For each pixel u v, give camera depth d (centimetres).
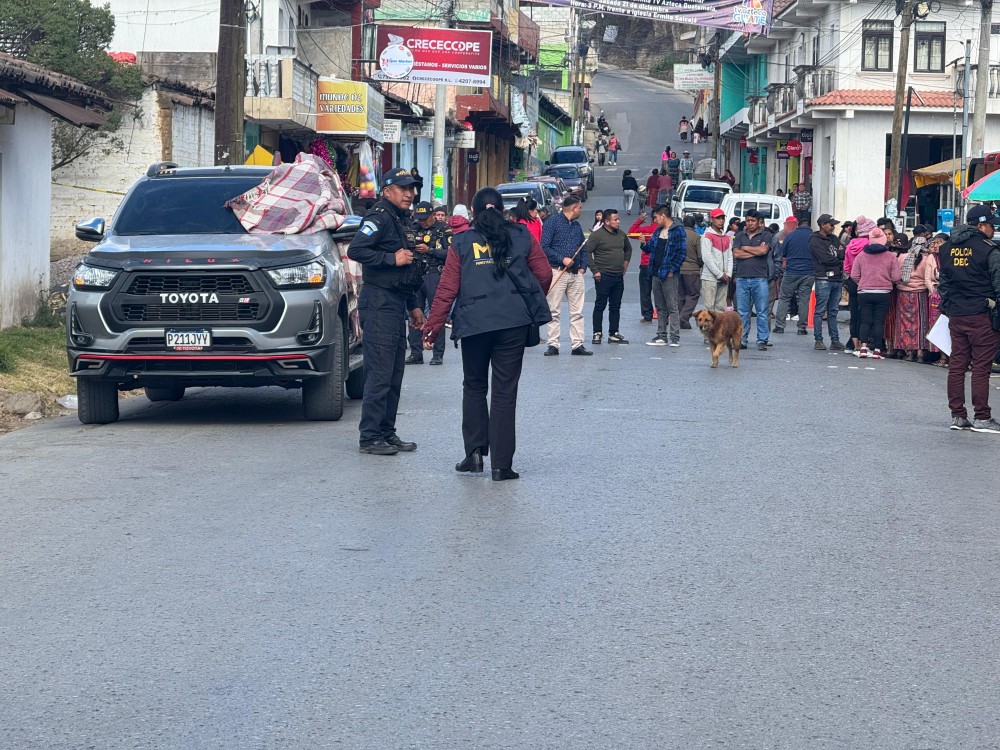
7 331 1684
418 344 1794
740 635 605
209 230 1259
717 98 6825
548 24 9612
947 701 523
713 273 2108
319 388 1223
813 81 4572
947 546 782
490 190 964
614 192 7412
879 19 4422
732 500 903
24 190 1819
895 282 1980
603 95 12388
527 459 1050
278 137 3362
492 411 958
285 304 1155
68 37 2423
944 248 1282
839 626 621
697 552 757
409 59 3766
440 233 1798
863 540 794
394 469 999
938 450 1141
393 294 1053
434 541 774
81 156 2583
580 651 580
